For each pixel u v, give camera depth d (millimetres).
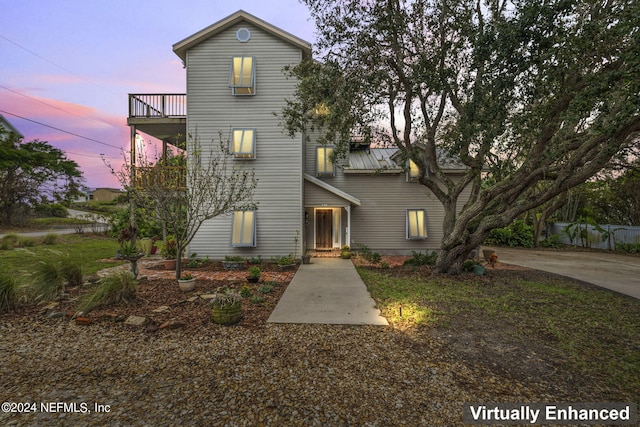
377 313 4984
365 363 3260
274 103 10594
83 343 3715
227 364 3203
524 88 5586
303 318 4691
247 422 2275
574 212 19797
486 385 2885
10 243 11539
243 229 10516
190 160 8555
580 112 4793
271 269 9250
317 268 9453
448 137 8016
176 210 6566
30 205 21297
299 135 10633
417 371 3113
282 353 3477
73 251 11586
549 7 4906
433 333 4164
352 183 13016
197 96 10594
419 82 6598
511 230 17953
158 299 5469
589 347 3799
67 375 2977
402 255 12797
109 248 12625
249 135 10492
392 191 12930
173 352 3486
